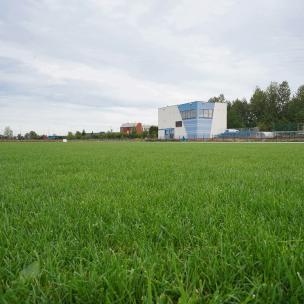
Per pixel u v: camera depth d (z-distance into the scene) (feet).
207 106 203.82
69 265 4.90
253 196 10.68
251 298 3.75
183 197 10.56
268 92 293.84
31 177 17.84
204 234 6.19
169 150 62.39
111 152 54.34
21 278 4.29
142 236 6.28
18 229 6.84
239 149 63.67
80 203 9.59
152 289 4.09
